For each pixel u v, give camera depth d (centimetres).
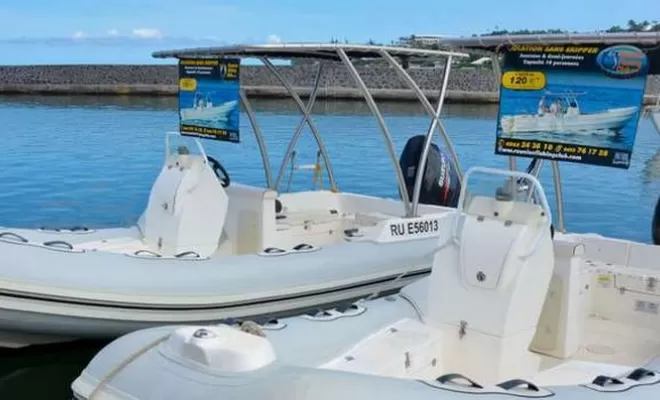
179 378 284
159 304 467
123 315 462
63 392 449
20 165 1357
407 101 3066
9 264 445
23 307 443
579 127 357
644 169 1345
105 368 309
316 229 659
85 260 469
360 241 579
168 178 543
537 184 349
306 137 1784
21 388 451
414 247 594
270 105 2789
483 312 346
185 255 510
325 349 339
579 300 395
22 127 1989
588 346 404
